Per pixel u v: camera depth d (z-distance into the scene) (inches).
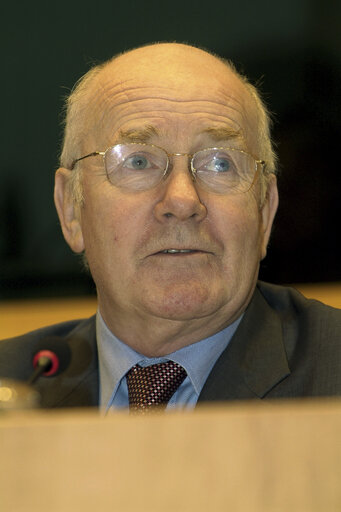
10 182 196.7
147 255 127.6
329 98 192.5
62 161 148.9
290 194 193.2
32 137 197.3
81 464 54.4
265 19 194.4
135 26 200.1
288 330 135.9
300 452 53.9
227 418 54.7
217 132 131.4
